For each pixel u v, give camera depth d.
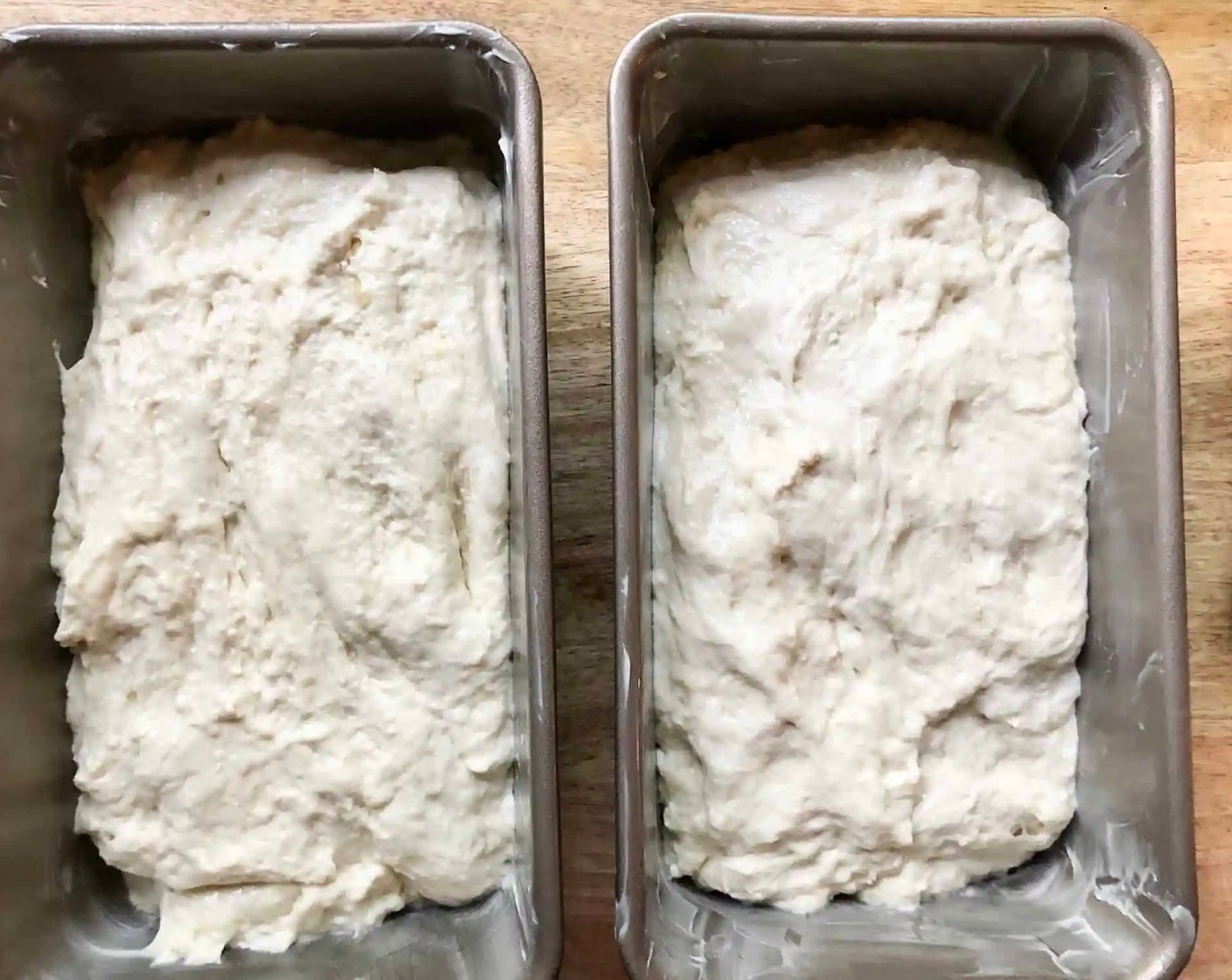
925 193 0.25
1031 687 0.25
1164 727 0.23
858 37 0.23
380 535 0.24
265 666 0.24
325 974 0.24
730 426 0.25
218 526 0.24
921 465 0.24
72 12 0.28
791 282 0.25
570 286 0.28
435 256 0.25
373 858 0.25
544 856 0.22
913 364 0.24
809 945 0.24
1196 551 0.29
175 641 0.24
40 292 0.25
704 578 0.24
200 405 0.24
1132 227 0.24
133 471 0.24
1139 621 0.24
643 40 0.22
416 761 0.24
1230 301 0.29
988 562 0.25
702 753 0.24
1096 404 0.25
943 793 0.25
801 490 0.24
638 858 0.22
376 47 0.23
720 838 0.24
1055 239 0.26
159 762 0.24
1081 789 0.25
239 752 0.24
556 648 0.26
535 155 0.22
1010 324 0.25
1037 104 0.25
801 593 0.24
